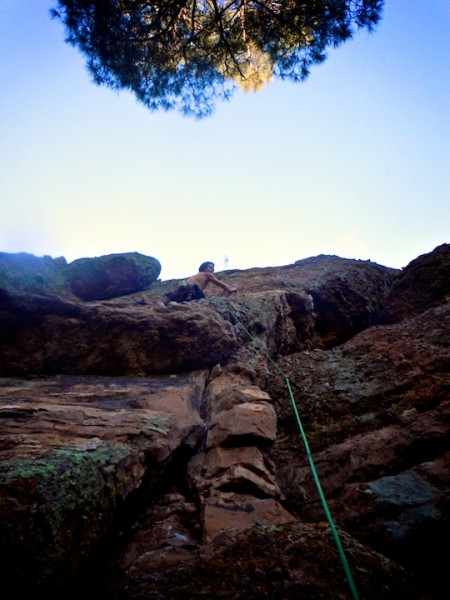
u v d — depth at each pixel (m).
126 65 6.68
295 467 2.93
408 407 3.20
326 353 4.77
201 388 3.83
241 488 2.37
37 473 1.67
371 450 2.77
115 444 2.16
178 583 1.49
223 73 7.65
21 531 1.41
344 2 6.06
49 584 1.38
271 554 1.58
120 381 3.72
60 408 2.72
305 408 3.67
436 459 2.48
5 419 2.42
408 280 7.86
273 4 6.57
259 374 4.31
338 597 1.37
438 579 1.73
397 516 2.07
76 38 6.37
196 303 5.30
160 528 2.13
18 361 3.78
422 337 4.24
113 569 1.85
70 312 4.06
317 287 8.69
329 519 1.73
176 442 2.57
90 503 1.71
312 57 6.80
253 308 5.87
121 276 9.32
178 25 6.81
